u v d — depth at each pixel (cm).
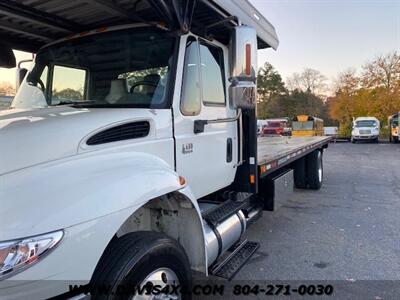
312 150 880
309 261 451
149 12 314
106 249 218
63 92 332
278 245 510
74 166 209
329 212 696
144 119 262
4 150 197
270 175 538
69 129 221
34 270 165
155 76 295
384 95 3734
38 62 356
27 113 265
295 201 796
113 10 308
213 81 349
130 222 272
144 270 217
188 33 306
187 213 273
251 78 293
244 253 365
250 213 449
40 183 189
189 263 263
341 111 4181
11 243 162
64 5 313
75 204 185
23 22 352
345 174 1224
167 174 246
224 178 377
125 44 312
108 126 237
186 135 305
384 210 708
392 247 497
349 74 4166
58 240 173
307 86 5997
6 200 175
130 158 242
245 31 290
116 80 308
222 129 366
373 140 3002
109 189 203
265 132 2700
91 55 325
